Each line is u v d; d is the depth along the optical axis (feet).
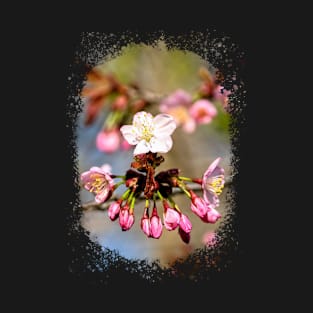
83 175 1.91
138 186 1.89
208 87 2.41
